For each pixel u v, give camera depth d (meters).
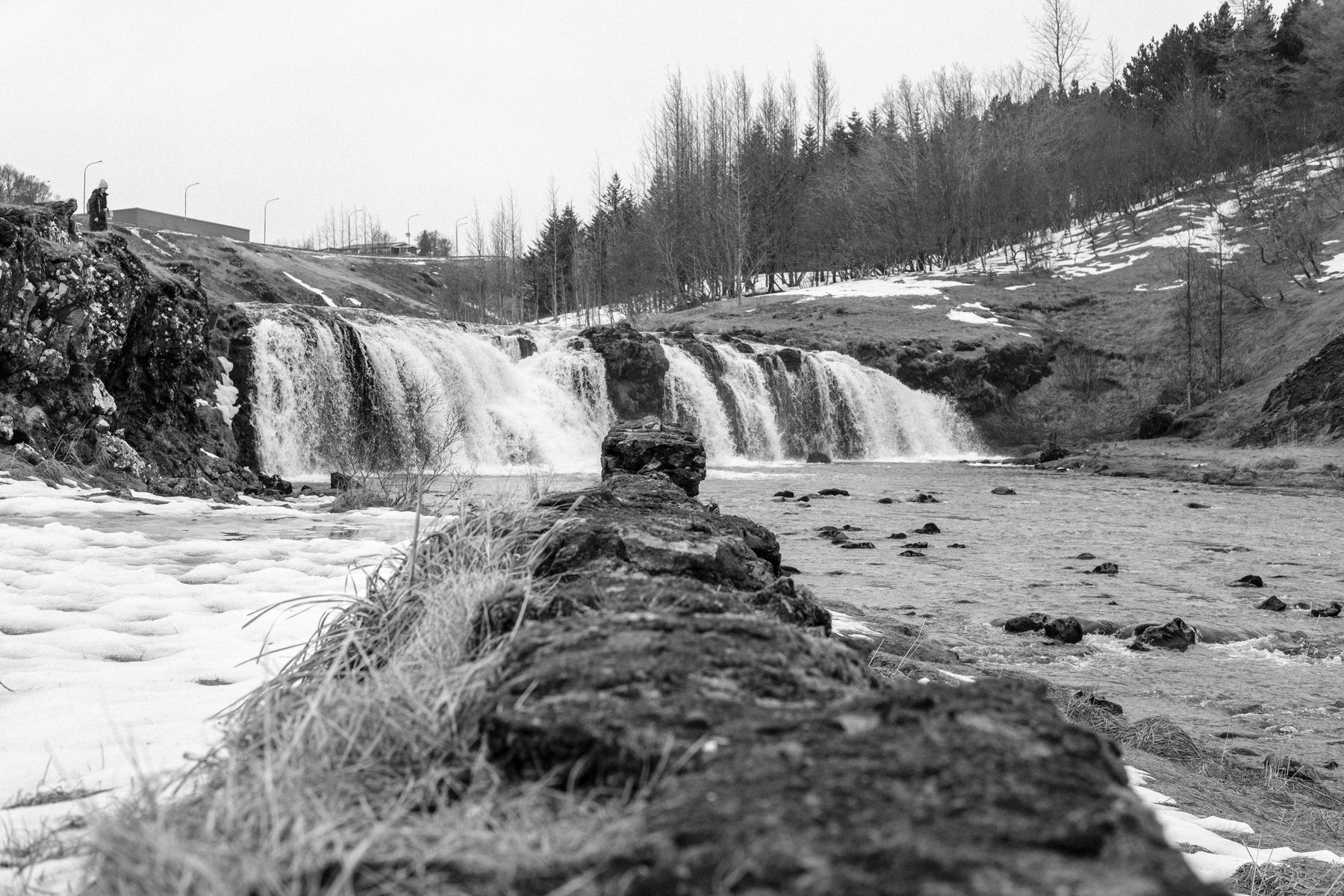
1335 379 43.16
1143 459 41.62
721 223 84.38
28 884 2.38
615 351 43.97
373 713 2.40
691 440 8.10
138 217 104.44
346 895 1.43
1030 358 58.09
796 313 66.44
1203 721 9.45
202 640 6.54
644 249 87.38
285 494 22.89
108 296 19.91
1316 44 83.00
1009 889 1.18
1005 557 18.75
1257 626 13.47
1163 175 85.56
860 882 1.23
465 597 3.29
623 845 1.46
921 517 25.00
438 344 39.19
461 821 1.69
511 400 41.16
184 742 4.23
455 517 4.49
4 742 4.33
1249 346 54.47
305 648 3.75
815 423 50.69
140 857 1.56
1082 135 87.06
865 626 10.16
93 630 6.64
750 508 26.31
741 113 94.12
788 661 2.27
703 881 1.30
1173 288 64.31
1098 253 75.38
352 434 34.44
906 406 54.44
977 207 79.94
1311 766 7.88
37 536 10.66
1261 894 4.68
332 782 2.04
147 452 21.59
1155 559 19.05
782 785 1.52
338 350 34.78
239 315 33.19
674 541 3.87
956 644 11.89
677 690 2.05
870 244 82.12
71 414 18.67
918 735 1.68
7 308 17.67
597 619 2.59
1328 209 66.06
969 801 1.41
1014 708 1.80
